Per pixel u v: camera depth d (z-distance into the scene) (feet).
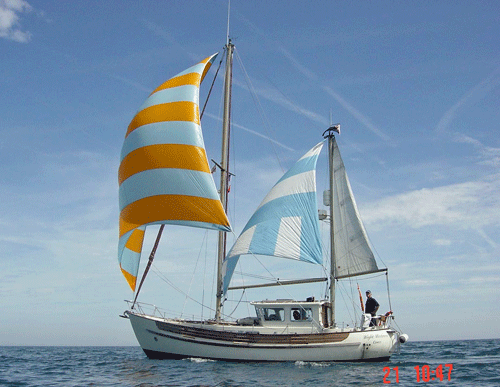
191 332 79.36
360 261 83.10
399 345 84.02
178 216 86.12
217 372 67.67
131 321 84.43
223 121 97.76
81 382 64.49
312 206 85.25
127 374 69.36
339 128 89.20
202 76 99.09
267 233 85.10
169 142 87.76
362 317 80.69
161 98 92.38
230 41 101.55
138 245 89.71
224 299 87.76
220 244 90.68
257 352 77.00
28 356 136.87
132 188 88.58
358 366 75.00
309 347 76.79
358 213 84.99
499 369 76.18
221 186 94.79
